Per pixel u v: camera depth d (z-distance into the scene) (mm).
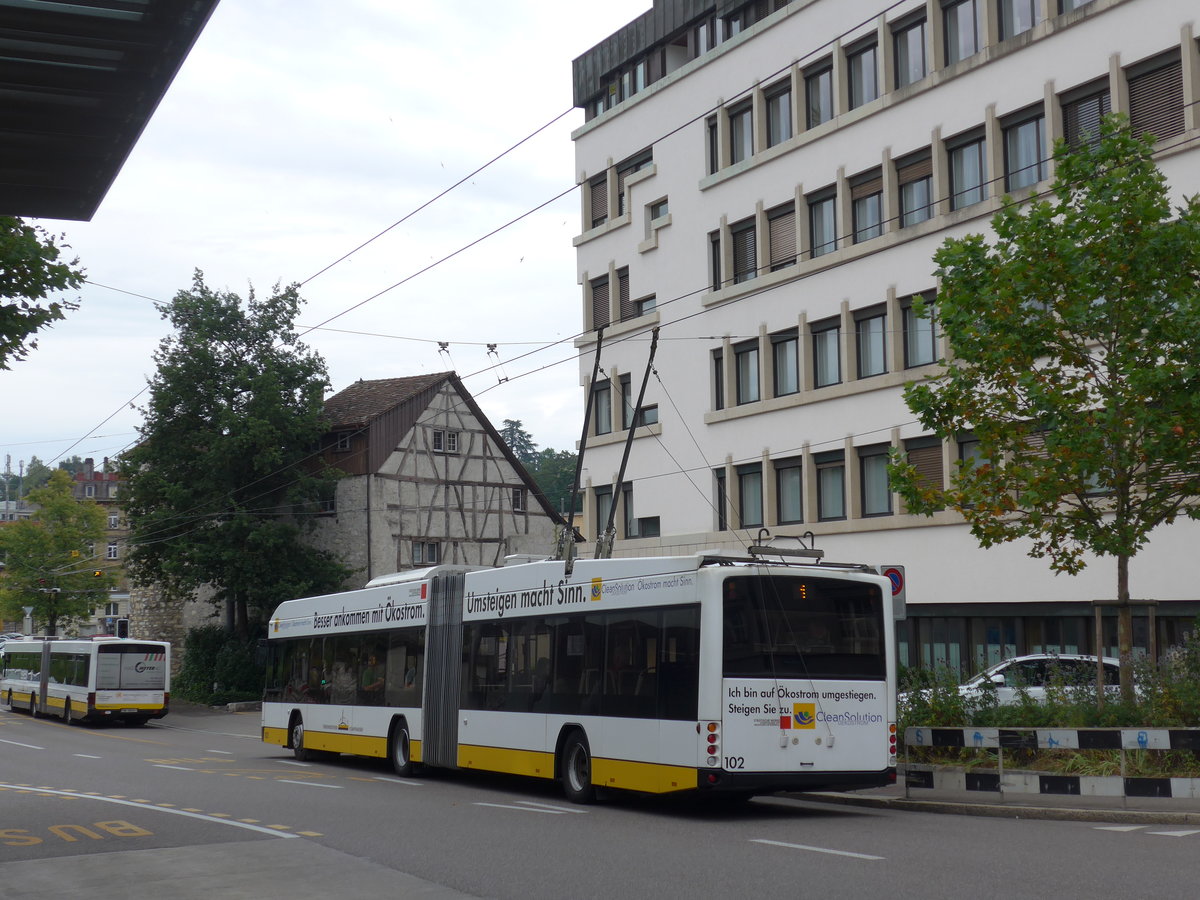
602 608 16734
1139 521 16125
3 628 113312
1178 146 23062
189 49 8234
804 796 17344
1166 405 15578
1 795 18906
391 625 22828
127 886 10570
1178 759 14625
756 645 14883
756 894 9359
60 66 8398
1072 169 16500
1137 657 16438
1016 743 15133
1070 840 11898
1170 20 23391
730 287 33219
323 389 50500
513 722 18453
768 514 31906
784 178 31812
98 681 41656
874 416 29234
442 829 13953
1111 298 15891
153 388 49500
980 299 16672
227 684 50156
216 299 50219
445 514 53250
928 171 28328
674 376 35312
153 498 50250
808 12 31203
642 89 37375
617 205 38250
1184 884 9234
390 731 22516
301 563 49219
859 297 29672
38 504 71000
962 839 12203
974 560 27062
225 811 16125
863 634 15531
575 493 21750
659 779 15133
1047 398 15812
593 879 10336
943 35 27969
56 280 17609
